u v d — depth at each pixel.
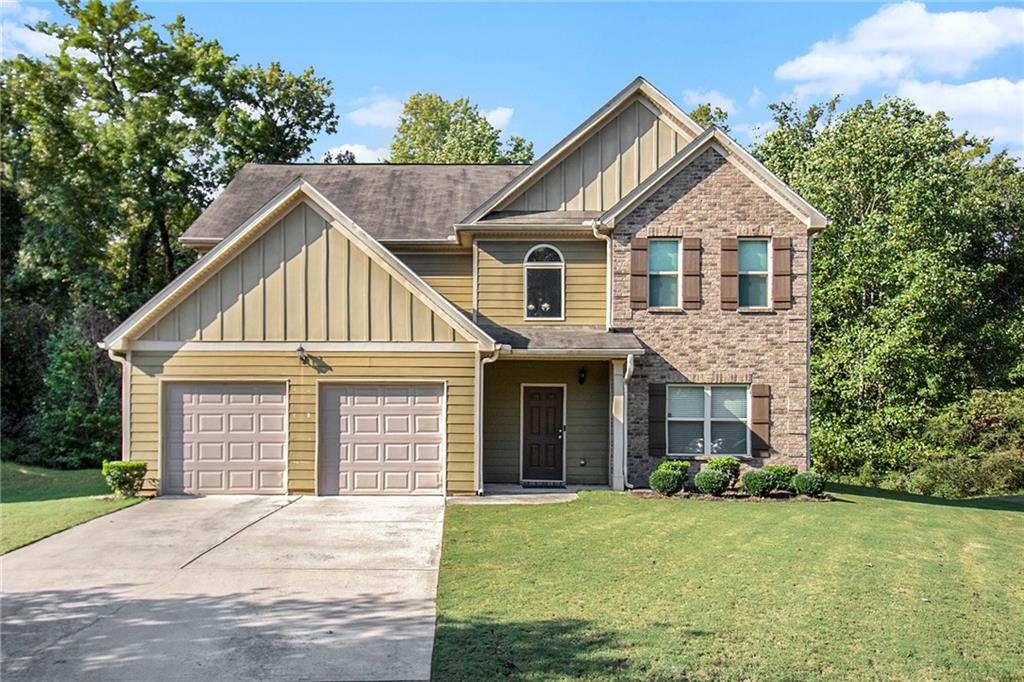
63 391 25.14
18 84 30.59
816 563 11.18
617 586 10.04
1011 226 34.62
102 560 11.55
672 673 7.39
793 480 17.11
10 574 10.88
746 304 18.38
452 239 19.44
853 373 28.52
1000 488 26.53
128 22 31.38
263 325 16.86
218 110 33.38
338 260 16.89
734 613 9.04
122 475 16.42
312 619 8.96
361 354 16.86
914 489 26.72
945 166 29.81
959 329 31.06
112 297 30.55
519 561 11.26
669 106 19.66
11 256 31.83
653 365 18.30
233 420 16.94
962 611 9.33
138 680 7.34
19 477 21.66
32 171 30.11
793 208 18.27
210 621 8.92
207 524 13.94
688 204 18.39
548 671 7.41
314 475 16.80
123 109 31.59
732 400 18.41
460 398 16.88
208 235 20.00
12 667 7.65
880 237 28.64
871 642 8.27
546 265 19.23
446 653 7.86
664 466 17.31
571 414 19.17
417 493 16.84
